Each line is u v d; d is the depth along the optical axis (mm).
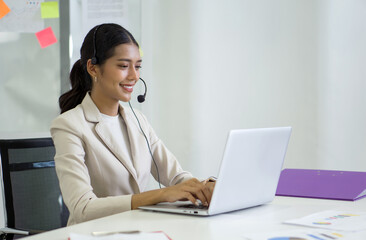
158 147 2064
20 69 3299
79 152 1699
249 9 3516
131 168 1821
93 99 1874
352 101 3400
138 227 1236
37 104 3307
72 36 3324
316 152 3465
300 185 1849
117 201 1516
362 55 3369
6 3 3268
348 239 1100
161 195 1490
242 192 1436
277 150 1535
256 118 3547
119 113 1955
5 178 1879
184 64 3598
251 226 1244
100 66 1817
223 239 1108
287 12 3465
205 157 3609
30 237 1150
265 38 3506
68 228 1232
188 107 3607
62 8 3305
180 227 1232
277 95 3510
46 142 1991
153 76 3635
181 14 3584
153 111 3648
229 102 3576
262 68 3523
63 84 3299
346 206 1553
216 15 3561
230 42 3553
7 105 3299
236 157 1369
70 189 1594
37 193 1921
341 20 3391
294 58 3475
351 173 1948
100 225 1264
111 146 1811
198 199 1590
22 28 3281
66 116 1776
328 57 3420
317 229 1202
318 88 3443
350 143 3416
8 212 1860
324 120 3443
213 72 3582
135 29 3455
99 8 3373
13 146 1910
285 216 1381
